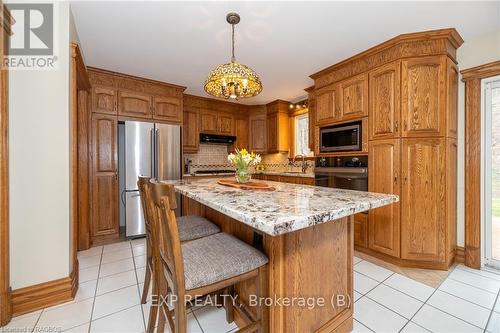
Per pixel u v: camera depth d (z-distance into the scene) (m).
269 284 1.17
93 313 1.67
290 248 1.19
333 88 3.06
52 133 1.75
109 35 2.35
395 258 2.43
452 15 2.02
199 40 2.45
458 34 2.28
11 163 1.62
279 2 1.88
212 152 5.06
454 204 2.42
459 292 1.92
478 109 2.35
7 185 1.57
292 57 2.82
